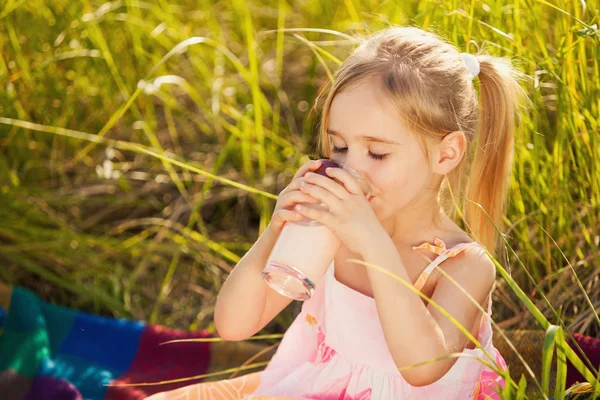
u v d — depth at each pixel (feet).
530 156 7.41
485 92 6.04
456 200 6.03
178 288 9.54
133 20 11.04
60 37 10.56
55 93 10.95
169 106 11.12
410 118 5.23
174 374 7.86
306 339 6.32
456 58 5.69
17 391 7.43
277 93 11.10
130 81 11.19
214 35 11.68
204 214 10.55
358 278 5.87
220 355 8.05
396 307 5.04
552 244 7.55
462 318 5.43
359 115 5.23
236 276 5.81
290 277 5.00
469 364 5.63
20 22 10.86
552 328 4.80
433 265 5.60
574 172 7.61
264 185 10.12
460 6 7.75
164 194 10.78
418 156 5.34
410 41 5.54
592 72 7.35
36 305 8.29
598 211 7.19
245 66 11.88
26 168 10.53
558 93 7.04
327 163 5.19
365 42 5.69
